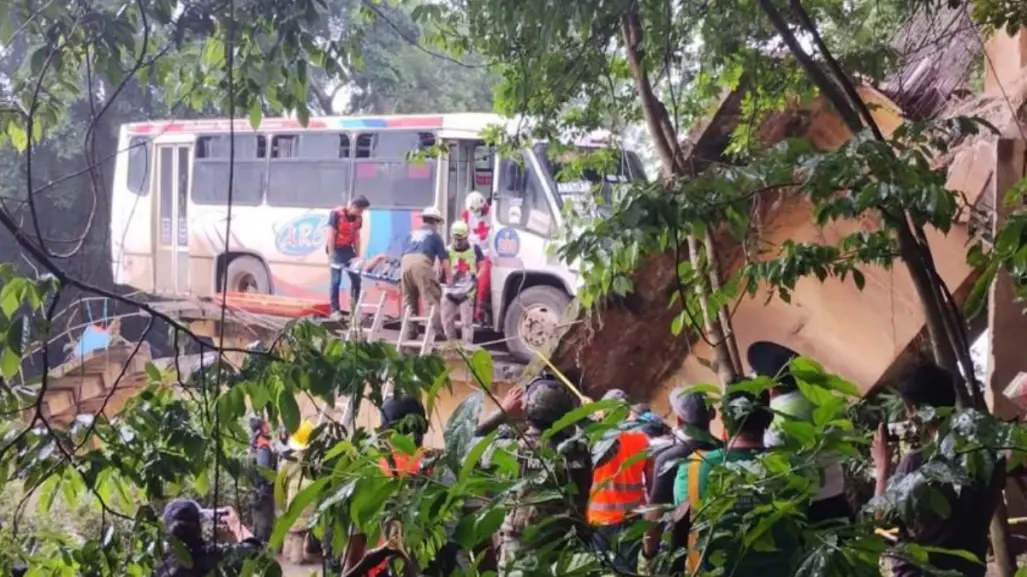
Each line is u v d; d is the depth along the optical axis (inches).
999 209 189.5
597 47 233.8
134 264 638.5
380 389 130.2
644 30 221.1
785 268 146.9
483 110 809.5
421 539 79.0
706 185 135.0
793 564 76.3
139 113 626.8
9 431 130.1
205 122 613.0
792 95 232.2
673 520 87.7
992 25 199.9
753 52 225.5
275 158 583.8
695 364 266.7
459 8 240.1
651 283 255.4
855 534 76.3
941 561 114.3
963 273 228.2
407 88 738.8
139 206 637.9
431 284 426.0
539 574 73.7
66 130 547.5
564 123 263.4
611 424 80.4
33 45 149.0
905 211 138.3
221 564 124.9
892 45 271.1
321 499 82.4
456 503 75.0
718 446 95.3
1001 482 121.0
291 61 154.2
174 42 147.1
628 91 270.2
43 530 150.3
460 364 342.0
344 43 166.9
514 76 248.1
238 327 510.3
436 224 438.6
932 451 84.7
